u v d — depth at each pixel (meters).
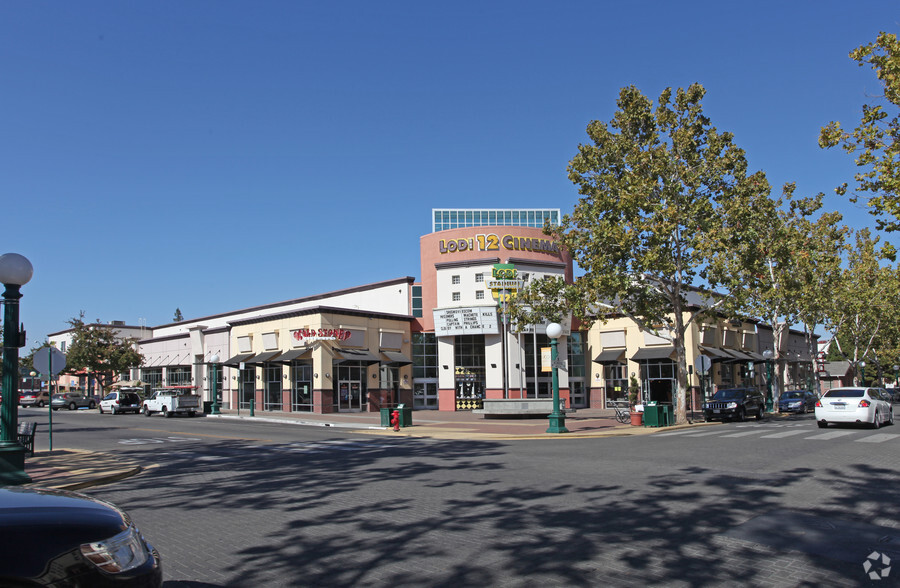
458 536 7.55
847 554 6.58
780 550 6.74
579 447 17.70
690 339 41.97
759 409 31.78
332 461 15.34
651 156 26.89
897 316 52.03
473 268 45.28
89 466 14.54
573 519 8.30
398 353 46.72
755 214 27.59
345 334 42.72
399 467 13.87
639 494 9.91
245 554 6.95
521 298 31.11
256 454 17.33
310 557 6.79
